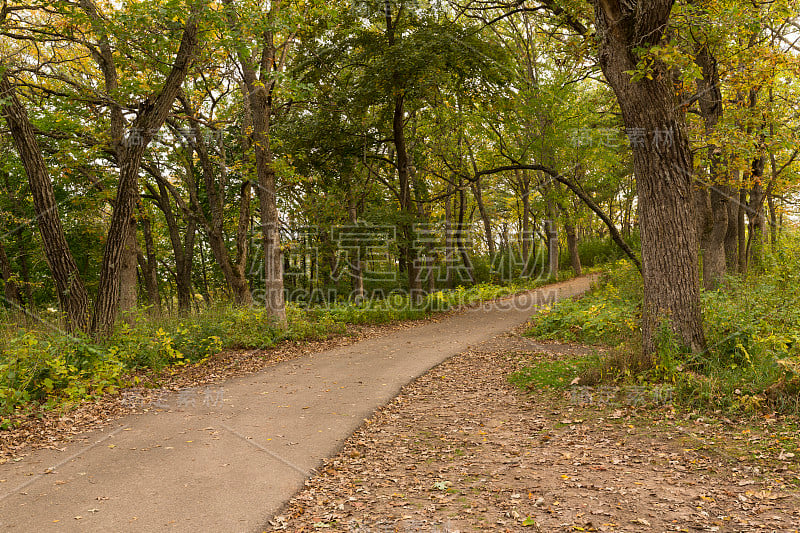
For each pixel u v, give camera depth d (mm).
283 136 19719
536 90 17656
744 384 6660
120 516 4539
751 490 4426
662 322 7766
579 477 5020
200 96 17031
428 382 9789
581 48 11289
